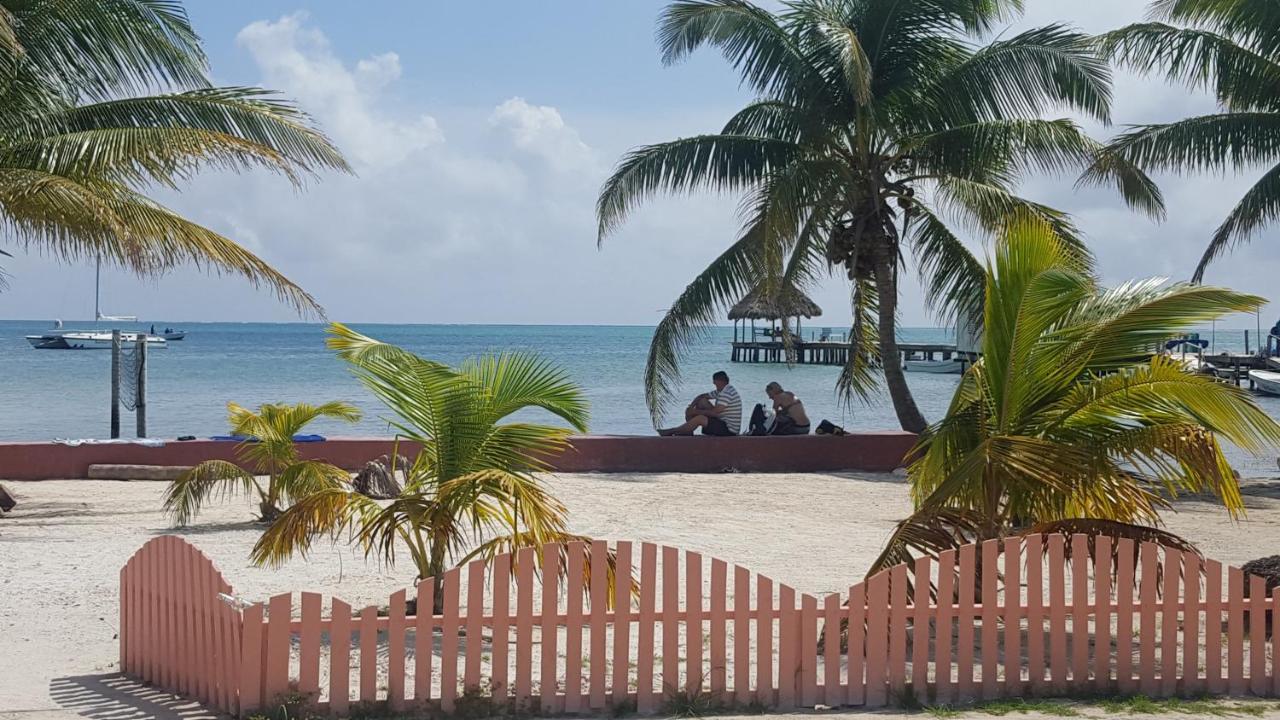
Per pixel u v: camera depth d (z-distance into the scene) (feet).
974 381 29.66
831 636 21.76
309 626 20.06
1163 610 22.77
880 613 21.83
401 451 63.46
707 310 71.87
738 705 21.30
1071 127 66.18
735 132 72.38
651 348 73.82
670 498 53.98
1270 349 249.75
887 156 70.85
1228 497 25.89
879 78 68.28
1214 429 26.03
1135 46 69.15
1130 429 26.63
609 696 21.24
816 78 67.62
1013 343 26.45
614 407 138.21
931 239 73.00
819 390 184.85
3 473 61.62
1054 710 21.30
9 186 43.93
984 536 26.32
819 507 51.42
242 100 52.06
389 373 26.13
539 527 25.02
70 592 31.37
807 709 21.47
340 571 33.81
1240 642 22.90
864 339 80.43
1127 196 70.28
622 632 21.09
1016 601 22.39
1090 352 26.84
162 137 46.70
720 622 21.36
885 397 171.53
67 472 62.44
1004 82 66.59
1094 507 27.86
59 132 51.26
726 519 47.11
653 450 67.51
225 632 20.34
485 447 27.45
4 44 43.83
